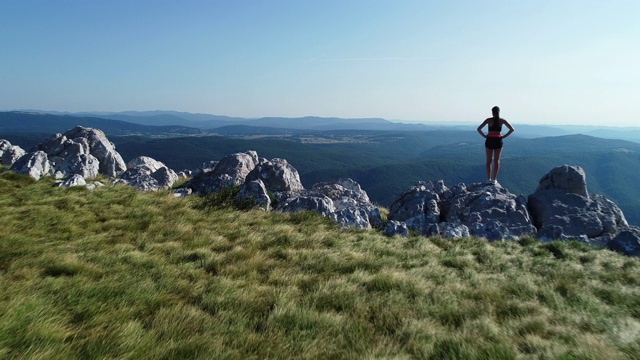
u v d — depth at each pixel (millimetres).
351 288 7891
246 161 24141
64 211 14656
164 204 17047
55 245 10555
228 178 21906
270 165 21406
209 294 7320
